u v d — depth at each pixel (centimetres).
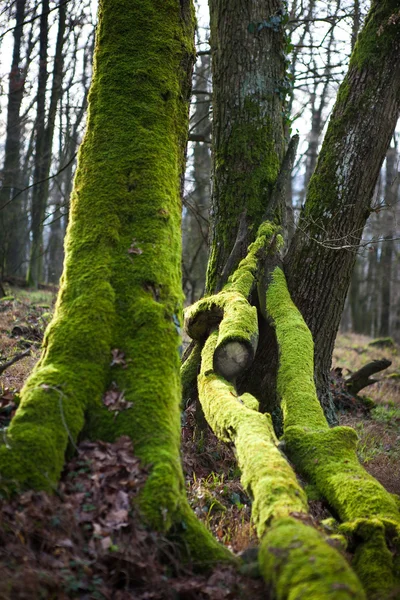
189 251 2333
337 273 700
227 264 701
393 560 353
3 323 1050
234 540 402
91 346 388
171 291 421
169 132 458
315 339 706
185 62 483
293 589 268
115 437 366
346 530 368
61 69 1823
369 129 681
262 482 361
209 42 786
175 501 339
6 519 308
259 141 737
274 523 321
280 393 550
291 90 769
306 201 712
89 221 429
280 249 714
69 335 392
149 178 437
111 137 444
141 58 459
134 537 317
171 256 432
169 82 464
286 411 521
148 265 417
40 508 318
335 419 729
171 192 447
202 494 472
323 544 292
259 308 697
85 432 370
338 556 283
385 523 369
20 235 2661
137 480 341
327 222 689
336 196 687
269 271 691
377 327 3456
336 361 1508
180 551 332
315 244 693
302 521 321
